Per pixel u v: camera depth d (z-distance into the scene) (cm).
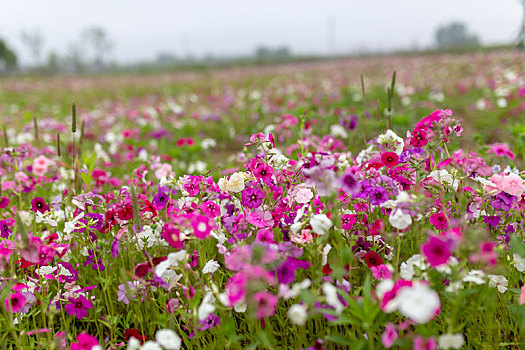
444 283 210
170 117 1014
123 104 1457
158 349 162
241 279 167
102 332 238
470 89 1154
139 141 752
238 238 217
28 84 2441
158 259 225
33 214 279
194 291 188
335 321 162
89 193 269
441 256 159
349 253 175
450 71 1706
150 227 247
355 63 2969
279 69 3092
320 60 4753
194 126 908
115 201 268
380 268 199
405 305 123
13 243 213
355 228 236
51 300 232
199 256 226
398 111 877
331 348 208
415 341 141
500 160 358
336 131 471
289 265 185
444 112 247
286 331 218
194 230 198
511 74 1065
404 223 189
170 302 203
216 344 207
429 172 251
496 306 218
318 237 201
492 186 219
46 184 425
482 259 163
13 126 884
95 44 8044
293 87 1467
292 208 251
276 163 262
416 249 237
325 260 202
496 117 765
